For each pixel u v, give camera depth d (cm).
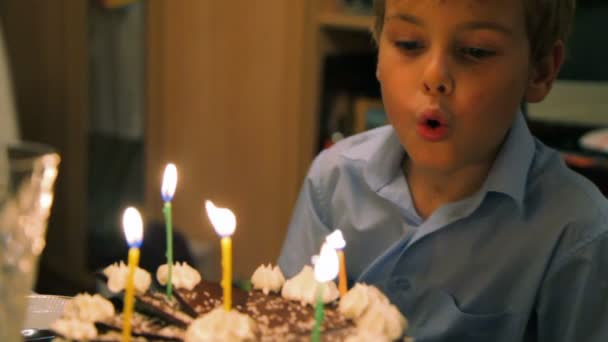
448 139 86
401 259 99
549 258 93
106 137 295
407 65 87
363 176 108
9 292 69
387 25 89
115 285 86
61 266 326
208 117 258
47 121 319
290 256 114
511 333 94
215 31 250
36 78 319
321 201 113
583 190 95
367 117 227
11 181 67
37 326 89
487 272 96
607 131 192
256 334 77
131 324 81
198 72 258
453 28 83
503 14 84
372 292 83
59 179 319
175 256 157
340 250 86
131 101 283
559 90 201
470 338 94
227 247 78
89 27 292
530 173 98
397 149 103
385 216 105
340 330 79
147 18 269
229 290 78
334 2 228
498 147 96
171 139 271
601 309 90
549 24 91
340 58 232
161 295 87
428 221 97
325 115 233
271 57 236
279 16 232
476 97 85
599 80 199
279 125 238
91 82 297
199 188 266
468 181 98
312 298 86
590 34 198
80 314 81
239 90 247
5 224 68
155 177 279
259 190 248
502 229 96
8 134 249
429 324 96
